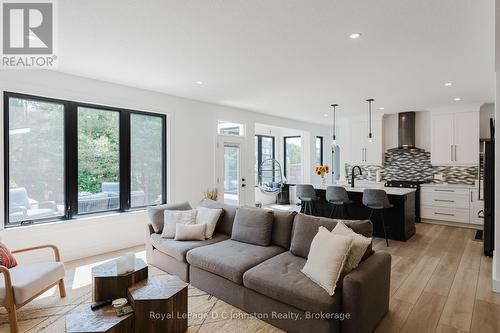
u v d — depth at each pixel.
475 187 5.47
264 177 8.96
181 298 2.17
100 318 1.90
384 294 2.37
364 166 7.41
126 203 4.45
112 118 4.34
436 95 4.88
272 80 4.03
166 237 3.42
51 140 3.74
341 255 2.04
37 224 3.55
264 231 3.03
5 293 2.16
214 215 3.50
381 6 2.11
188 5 2.10
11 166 3.43
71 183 3.89
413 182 6.33
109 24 2.40
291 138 9.11
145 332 2.02
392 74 3.71
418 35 2.58
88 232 3.95
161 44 2.80
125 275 2.24
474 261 3.70
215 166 5.67
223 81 4.06
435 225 5.83
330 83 4.14
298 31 2.52
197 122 5.35
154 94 4.68
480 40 2.68
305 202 5.85
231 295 2.56
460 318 2.37
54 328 2.26
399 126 6.65
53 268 2.58
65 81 3.71
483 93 4.72
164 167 4.95
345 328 1.93
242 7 2.13
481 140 5.58
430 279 3.14
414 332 2.18
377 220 4.93
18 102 3.47
